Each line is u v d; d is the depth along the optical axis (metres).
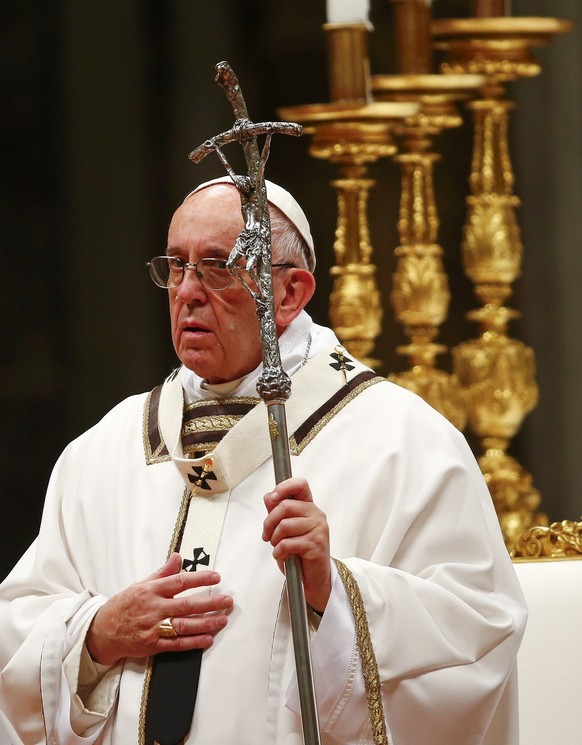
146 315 28.70
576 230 27.11
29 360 28.53
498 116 16.78
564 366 27.34
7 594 11.41
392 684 10.17
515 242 16.61
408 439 11.11
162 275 10.98
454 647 10.25
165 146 28.61
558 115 26.92
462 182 28.31
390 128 16.02
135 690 10.51
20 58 28.41
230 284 10.72
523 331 27.42
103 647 10.48
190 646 10.34
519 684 11.93
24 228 28.59
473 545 10.78
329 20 15.84
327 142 15.93
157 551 10.98
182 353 10.94
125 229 28.64
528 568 12.37
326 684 10.05
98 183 28.61
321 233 28.45
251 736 10.24
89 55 28.45
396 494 10.83
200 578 10.27
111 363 28.64
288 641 10.32
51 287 28.64
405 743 10.28
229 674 10.35
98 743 10.69
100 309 28.67
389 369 28.53
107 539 11.26
